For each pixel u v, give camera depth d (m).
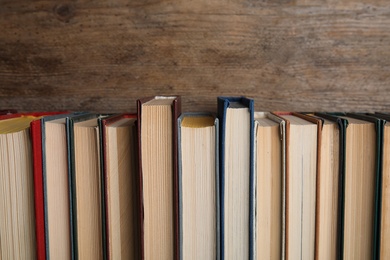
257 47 0.78
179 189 0.55
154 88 0.79
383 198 0.60
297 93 0.79
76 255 0.57
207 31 0.78
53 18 0.79
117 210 0.58
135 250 0.59
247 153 0.57
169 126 0.55
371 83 0.78
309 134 0.59
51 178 0.58
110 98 0.80
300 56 0.78
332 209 0.60
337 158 0.60
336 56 0.78
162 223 0.56
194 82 0.79
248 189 0.57
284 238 0.58
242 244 0.58
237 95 0.79
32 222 0.57
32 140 0.55
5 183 0.56
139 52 0.79
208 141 0.56
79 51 0.79
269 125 0.59
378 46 0.77
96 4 0.78
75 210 0.57
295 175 0.59
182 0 0.78
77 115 0.66
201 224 0.57
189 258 0.58
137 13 0.78
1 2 0.79
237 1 0.77
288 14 0.77
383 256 0.60
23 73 0.80
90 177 0.58
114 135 0.57
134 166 0.58
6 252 0.57
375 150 0.59
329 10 0.77
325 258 0.60
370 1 0.77
